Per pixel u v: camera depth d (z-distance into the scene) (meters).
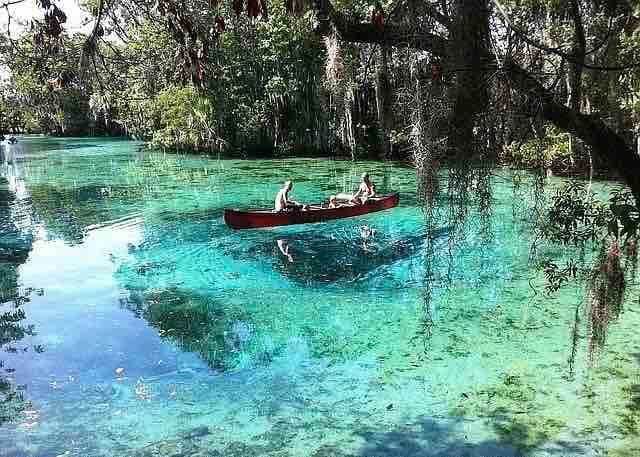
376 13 3.81
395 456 5.97
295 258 13.48
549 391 7.20
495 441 6.15
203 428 6.61
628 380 7.38
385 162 32.66
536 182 5.25
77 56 5.30
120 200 22.59
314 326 9.62
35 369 8.14
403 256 13.28
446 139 3.75
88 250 14.80
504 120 3.71
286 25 31.69
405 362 8.22
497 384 7.44
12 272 12.99
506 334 9.02
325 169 30.59
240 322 9.88
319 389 7.51
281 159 36.19
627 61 5.86
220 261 13.45
